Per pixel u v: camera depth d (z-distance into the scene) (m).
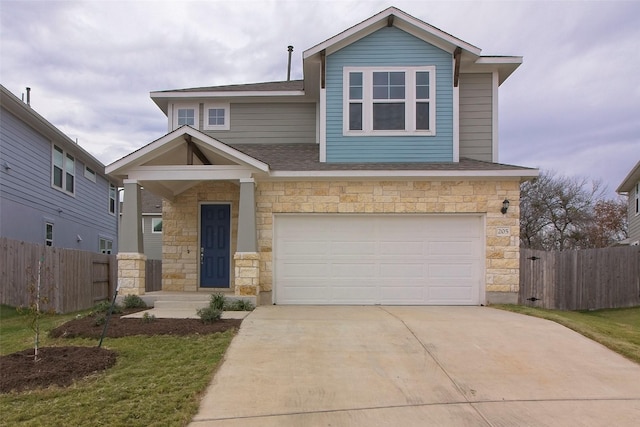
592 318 10.20
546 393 5.42
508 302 10.73
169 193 11.99
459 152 12.27
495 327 8.17
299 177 10.74
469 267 10.91
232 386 5.44
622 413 4.91
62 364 5.93
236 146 13.57
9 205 13.58
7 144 13.49
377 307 10.37
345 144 11.67
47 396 5.04
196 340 7.16
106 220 22.53
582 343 7.33
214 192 12.24
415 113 11.70
